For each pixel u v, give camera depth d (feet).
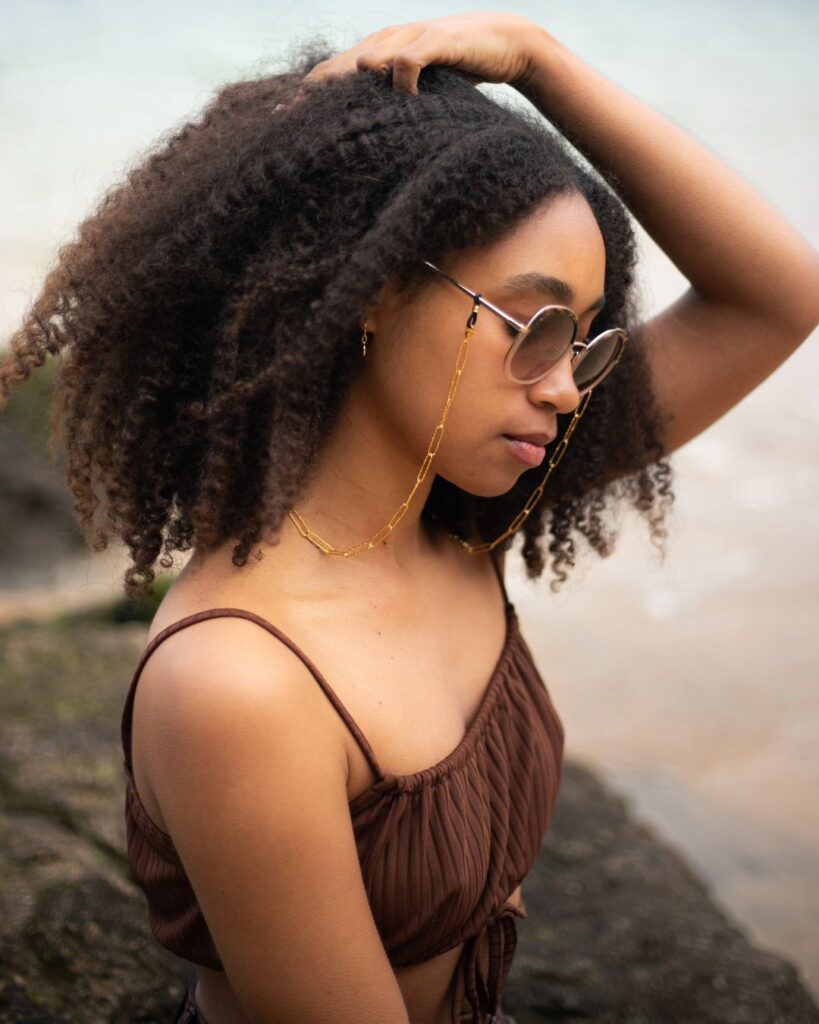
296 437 4.12
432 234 4.07
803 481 23.50
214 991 4.93
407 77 4.33
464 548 5.40
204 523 4.19
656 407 5.57
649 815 13.47
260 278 4.12
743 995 8.50
